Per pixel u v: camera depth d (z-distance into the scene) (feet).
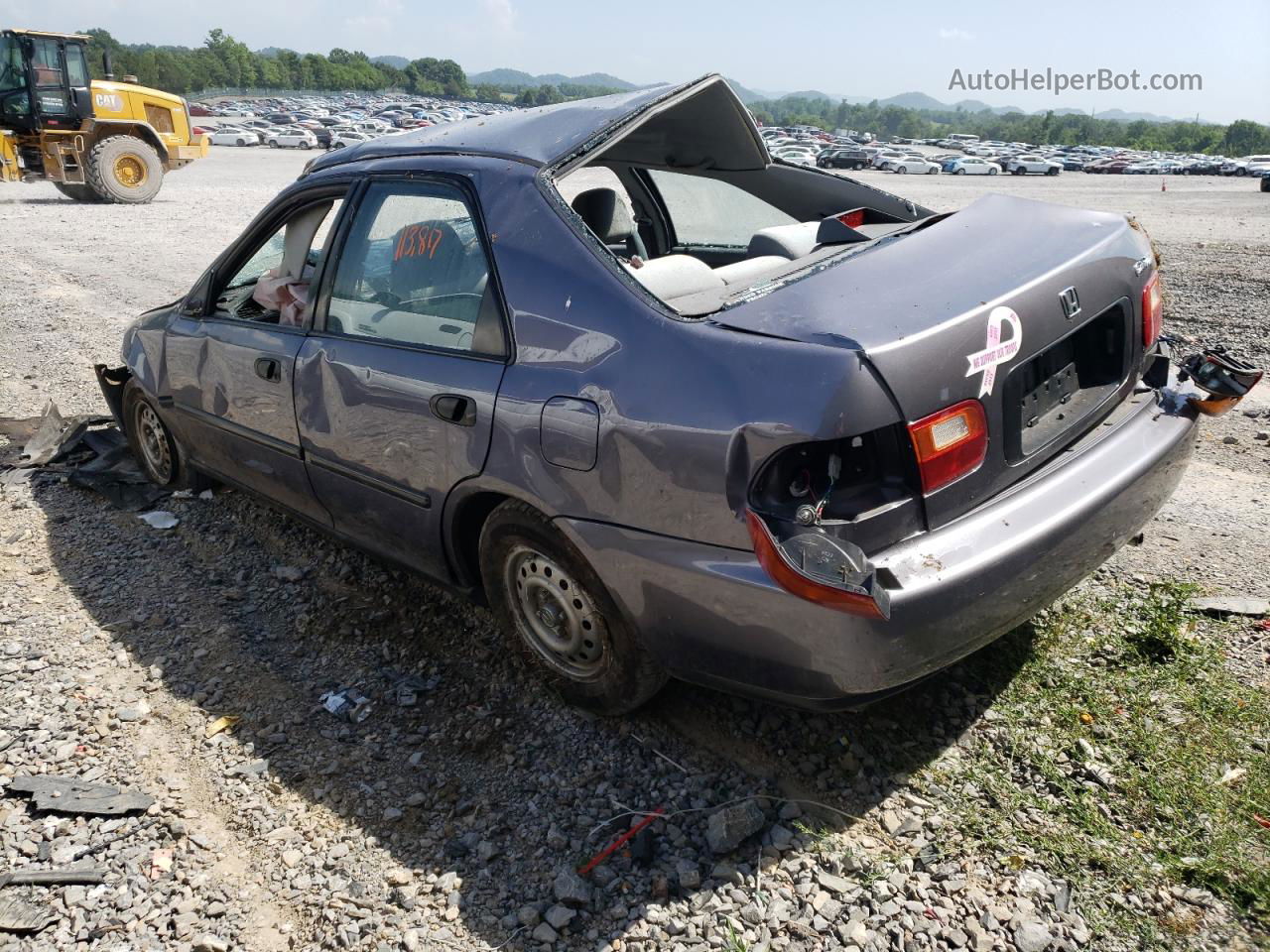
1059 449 8.68
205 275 13.71
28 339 26.30
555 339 8.64
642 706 9.95
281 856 8.29
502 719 10.03
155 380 14.56
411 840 8.46
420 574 11.19
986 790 8.57
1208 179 177.58
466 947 7.37
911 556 7.34
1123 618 10.93
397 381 9.97
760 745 9.37
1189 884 7.53
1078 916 7.32
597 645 9.41
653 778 9.05
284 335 11.86
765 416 7.13
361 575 13.05
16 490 15.99
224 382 12.84
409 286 10.24
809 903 7.56
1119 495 8.55
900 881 7.73
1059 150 320.09
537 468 8.66
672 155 13.97
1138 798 8.35
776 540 7.11
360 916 7.66
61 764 9.36
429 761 9.46
